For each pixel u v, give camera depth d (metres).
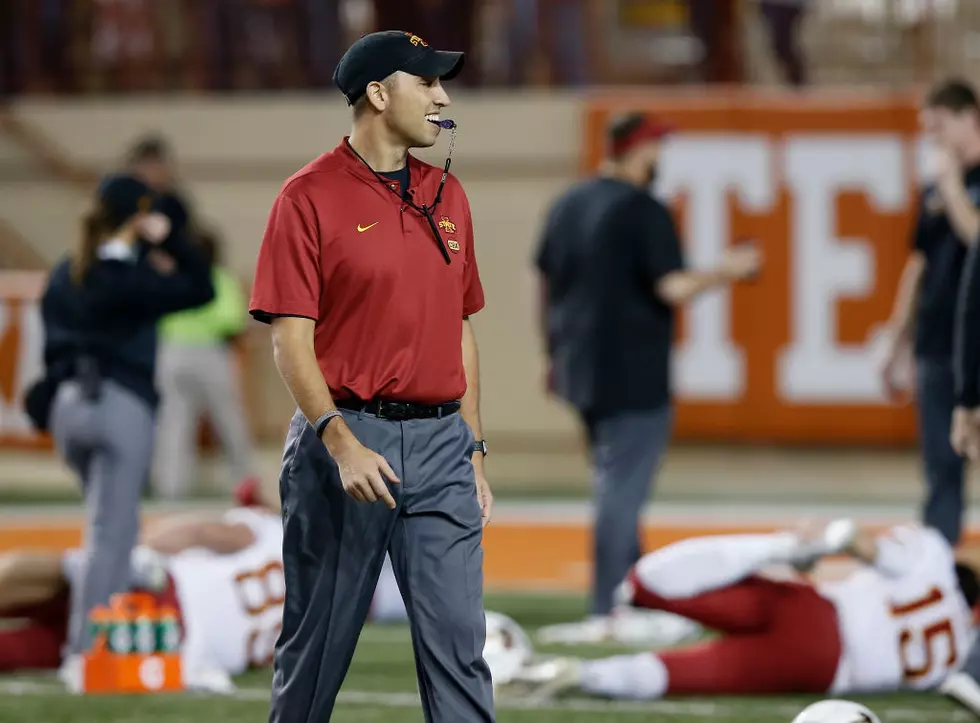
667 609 23.86
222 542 26.75
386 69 15.58
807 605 23.80
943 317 29.58
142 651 24.61
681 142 63.81
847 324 63.34
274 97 70.25
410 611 15.62
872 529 46.16
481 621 15.61
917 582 24.23
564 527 48.56
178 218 25.17
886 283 63.12
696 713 22.78
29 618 27.03
